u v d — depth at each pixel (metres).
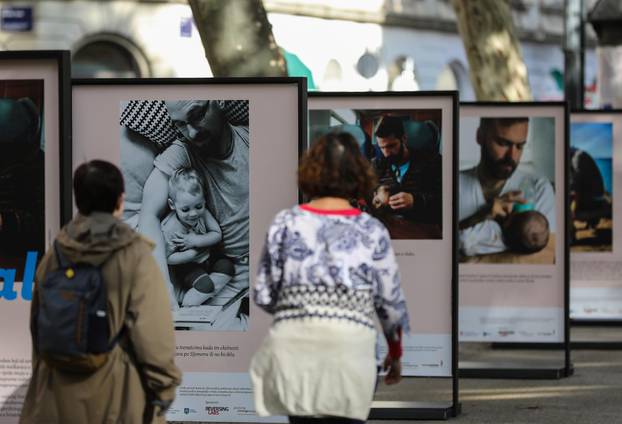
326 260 6.59
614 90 25.59
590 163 17.34
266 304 6.73
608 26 25.42
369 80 37.53
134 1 31.61
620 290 17.34
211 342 9.91
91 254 6.50
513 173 14.78
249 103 9.84
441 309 11.80
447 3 40.03
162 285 6.61
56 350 6.41
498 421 11.84
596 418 11.97
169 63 32.34
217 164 9.89
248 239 9.90
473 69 27.06
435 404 12.12
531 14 44.53
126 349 6.60
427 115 11.91
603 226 17.34
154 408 6.67
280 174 9.84
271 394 6.60
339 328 6.54
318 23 35.81
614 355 17.14
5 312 9.19
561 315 14.79
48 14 30.38
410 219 11.82
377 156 11.95
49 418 6.61
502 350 17.66
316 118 12.10
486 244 14.80
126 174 9.95
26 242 9.15
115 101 9.95
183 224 9.92
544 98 45.66
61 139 9.05
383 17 37.78
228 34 15.81
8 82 9.09
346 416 6.58
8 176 9.13
